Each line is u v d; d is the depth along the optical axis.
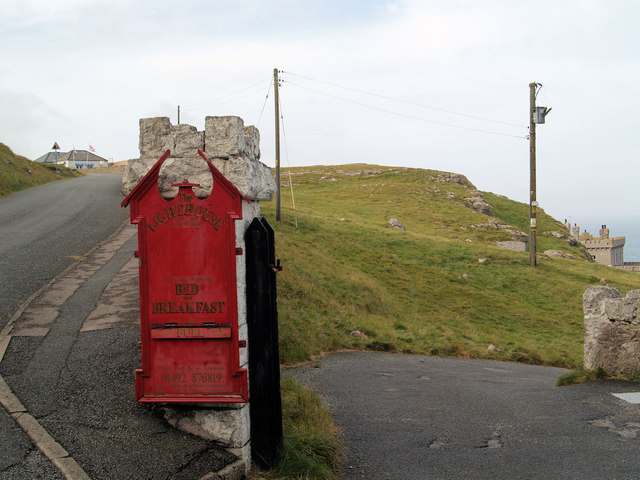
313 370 11.34
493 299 26.62
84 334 8.36
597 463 6.00
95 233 20.06
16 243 17.48
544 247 56.09
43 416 5.33
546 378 12.31
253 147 5.91
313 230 33.88
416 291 25.98
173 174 5.39
